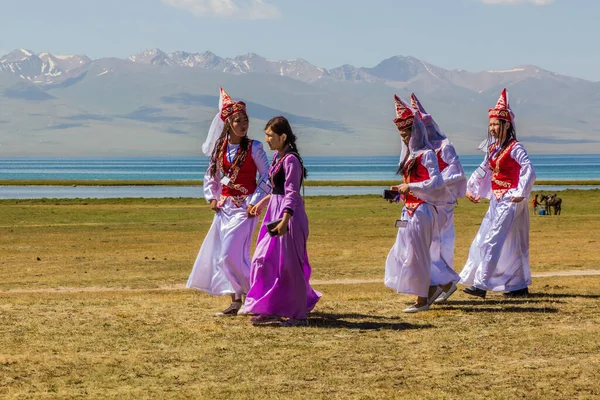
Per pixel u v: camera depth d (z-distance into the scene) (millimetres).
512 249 14492
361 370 9016
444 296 13312
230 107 12203
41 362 9359
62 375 8836
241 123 12188
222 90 12562
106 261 28641
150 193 104562
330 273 23938
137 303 14102
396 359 9484
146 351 9930
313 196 86500
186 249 33094
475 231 40875
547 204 55656
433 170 12703
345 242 35719
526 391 8078
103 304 13961
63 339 10594
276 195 11758
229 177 12258
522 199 14109
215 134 12602
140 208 64875
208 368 9148
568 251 28781
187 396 8031
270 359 9531
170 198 82125
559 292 15336
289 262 11555
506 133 14391
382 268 25203
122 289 20719
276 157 11828
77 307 13484
